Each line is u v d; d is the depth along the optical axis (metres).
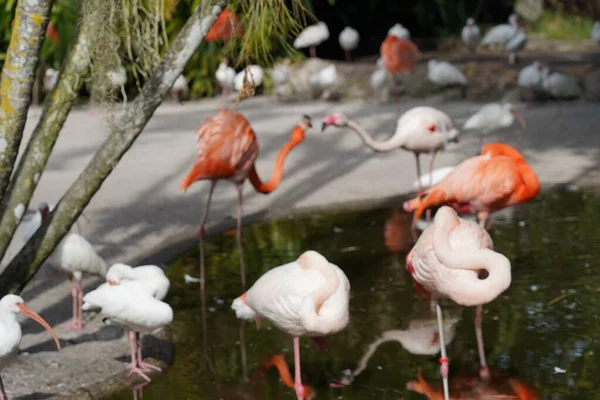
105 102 6.56
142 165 14.38
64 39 18.36
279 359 7.30
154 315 6.71
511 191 9.20
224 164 9.60
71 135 17.02
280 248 10.20
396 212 11.52
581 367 6.81
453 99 20.56
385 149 11.60
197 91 21.91
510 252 9.60
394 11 27.80
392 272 9.23
